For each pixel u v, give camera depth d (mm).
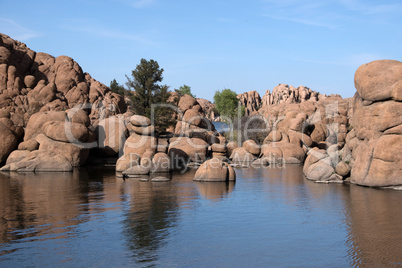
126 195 21688
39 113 41312
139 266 10039
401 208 17125
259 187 25062
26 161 36125
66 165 36375
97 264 10188
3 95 46938
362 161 24969
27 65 55125
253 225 14422
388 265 9961
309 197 20688
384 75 23250
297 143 51906
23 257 10766
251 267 9945
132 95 58281
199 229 13859
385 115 23188
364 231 13312
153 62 58312
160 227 14172
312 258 10594
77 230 13750
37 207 18078
